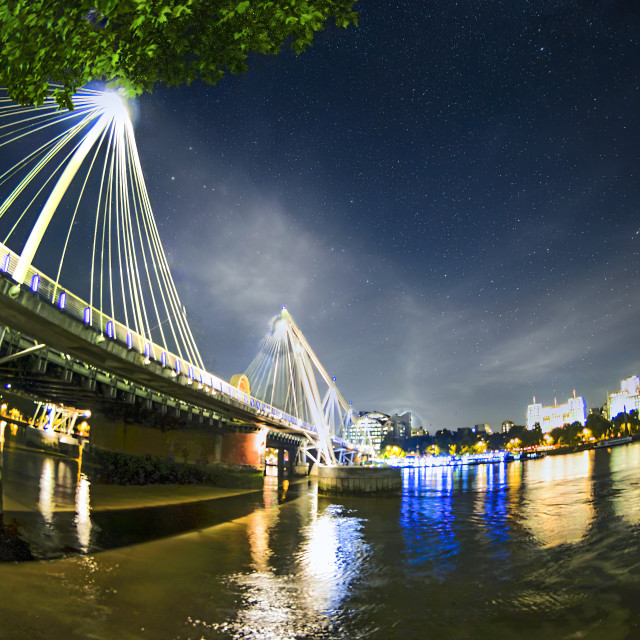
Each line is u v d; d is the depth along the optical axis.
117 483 56.00
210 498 56.97
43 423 64.50
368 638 14.66
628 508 40.66
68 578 17.98
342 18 9.88
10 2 7.41
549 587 19.45
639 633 14.14
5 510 27.25
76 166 35.56
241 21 9.58
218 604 17.33
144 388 62.44
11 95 8.91
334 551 28.80
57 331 36.38
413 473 143.12
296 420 105.19
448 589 19.97
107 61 8.88
